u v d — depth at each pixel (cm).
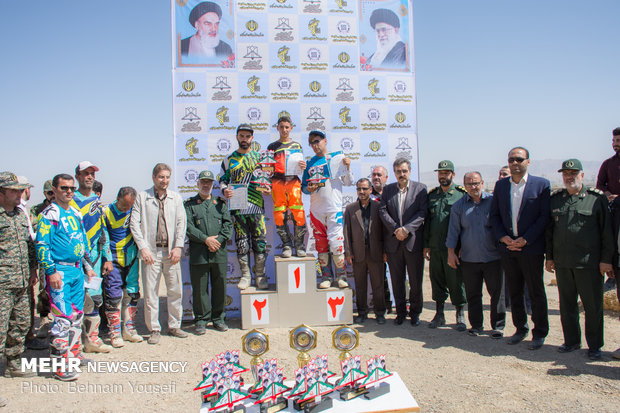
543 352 558
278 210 689
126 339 634
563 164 532
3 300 491
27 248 516
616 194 656
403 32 809
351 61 788
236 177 680
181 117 740
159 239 630
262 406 317
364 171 792
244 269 698
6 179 489
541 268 568
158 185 626
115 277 611
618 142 643
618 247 508
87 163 601
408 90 810
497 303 615
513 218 577
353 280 793
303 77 771
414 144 810
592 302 520
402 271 687
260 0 761
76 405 441
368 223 697
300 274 679
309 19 775
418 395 445
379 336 638
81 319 544
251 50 757
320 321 686
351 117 786
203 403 330
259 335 352
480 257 613
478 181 606
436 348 583
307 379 326
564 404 418
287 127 700
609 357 536
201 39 746
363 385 343
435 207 677
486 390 452
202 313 662
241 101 754
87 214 590
